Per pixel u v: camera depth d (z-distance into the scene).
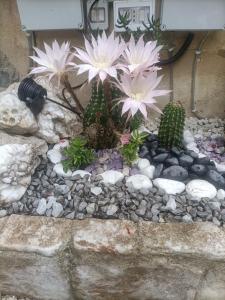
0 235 0.49
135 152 0.56
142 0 0.59
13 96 0.59
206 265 0.46
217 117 0.72
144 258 0.47
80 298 0.54
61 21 0.60
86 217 0.51
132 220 0.50
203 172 0.56
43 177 0.57
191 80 0.69
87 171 0.57
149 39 0.61
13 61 0.70
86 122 0.60
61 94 0.66
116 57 0.50
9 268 0.50
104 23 0.62
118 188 0.54
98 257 0.47
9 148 0.52
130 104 0.49
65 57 0.53
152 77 0.50
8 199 0.53
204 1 0.57
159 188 0.54
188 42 0.63
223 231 0.48
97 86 0.55
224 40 0.64
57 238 0.48
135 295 0.52
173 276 0.48
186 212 0.51
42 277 0.51
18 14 0.65
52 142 0.62
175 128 0.58
